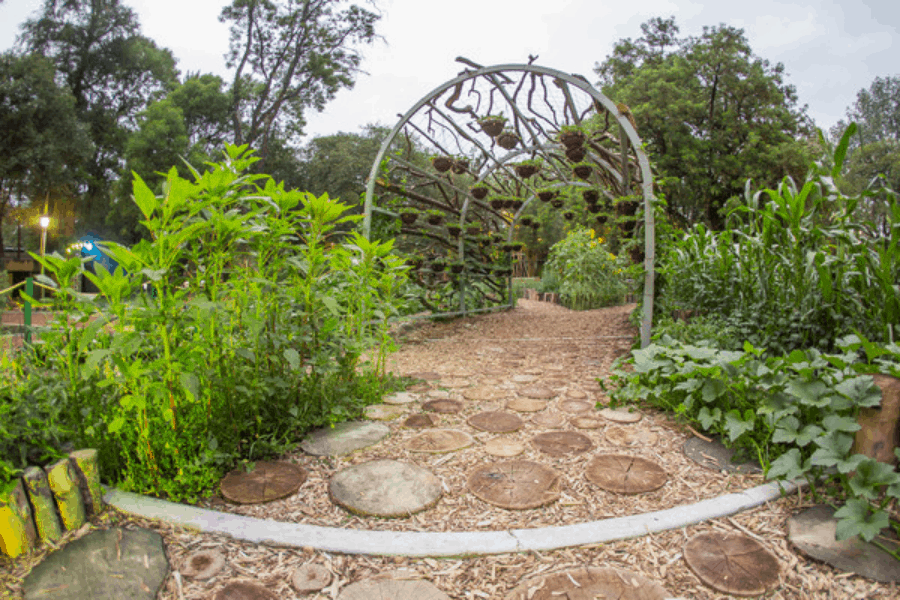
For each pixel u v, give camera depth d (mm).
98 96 22781
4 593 1192
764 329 2938
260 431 2135
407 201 7262
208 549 1400
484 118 5570
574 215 9172
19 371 1871
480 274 8883
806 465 1575
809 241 2666
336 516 1605
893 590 1216
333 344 2465
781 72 15281
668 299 4359
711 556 1370
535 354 4723
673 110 13883
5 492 1305
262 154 18500
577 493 1766
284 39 17859
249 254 2131
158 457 1715
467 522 1579
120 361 1499
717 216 15805
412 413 2719
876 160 23703
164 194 1697
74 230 22188
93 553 1347
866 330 2447
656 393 2555
